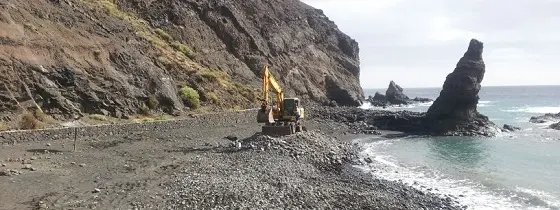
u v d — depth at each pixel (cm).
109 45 4594
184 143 3334
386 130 6000
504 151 4062
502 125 6575
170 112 4597
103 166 2336
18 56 3503
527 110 9956
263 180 2206
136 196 1766
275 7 10444
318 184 2306
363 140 4844
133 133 3656
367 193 2206
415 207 2052
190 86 5488
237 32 8519
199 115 4684
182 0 7962
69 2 4950
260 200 1800
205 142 3419
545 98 16825
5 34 3522
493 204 2184
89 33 4553
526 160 3522
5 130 2900
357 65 11738
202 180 2080
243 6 9381
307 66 9869
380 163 3338
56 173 2103
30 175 2027
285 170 2531
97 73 4144
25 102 3300
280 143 3203
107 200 1698
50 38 3934
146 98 4434
